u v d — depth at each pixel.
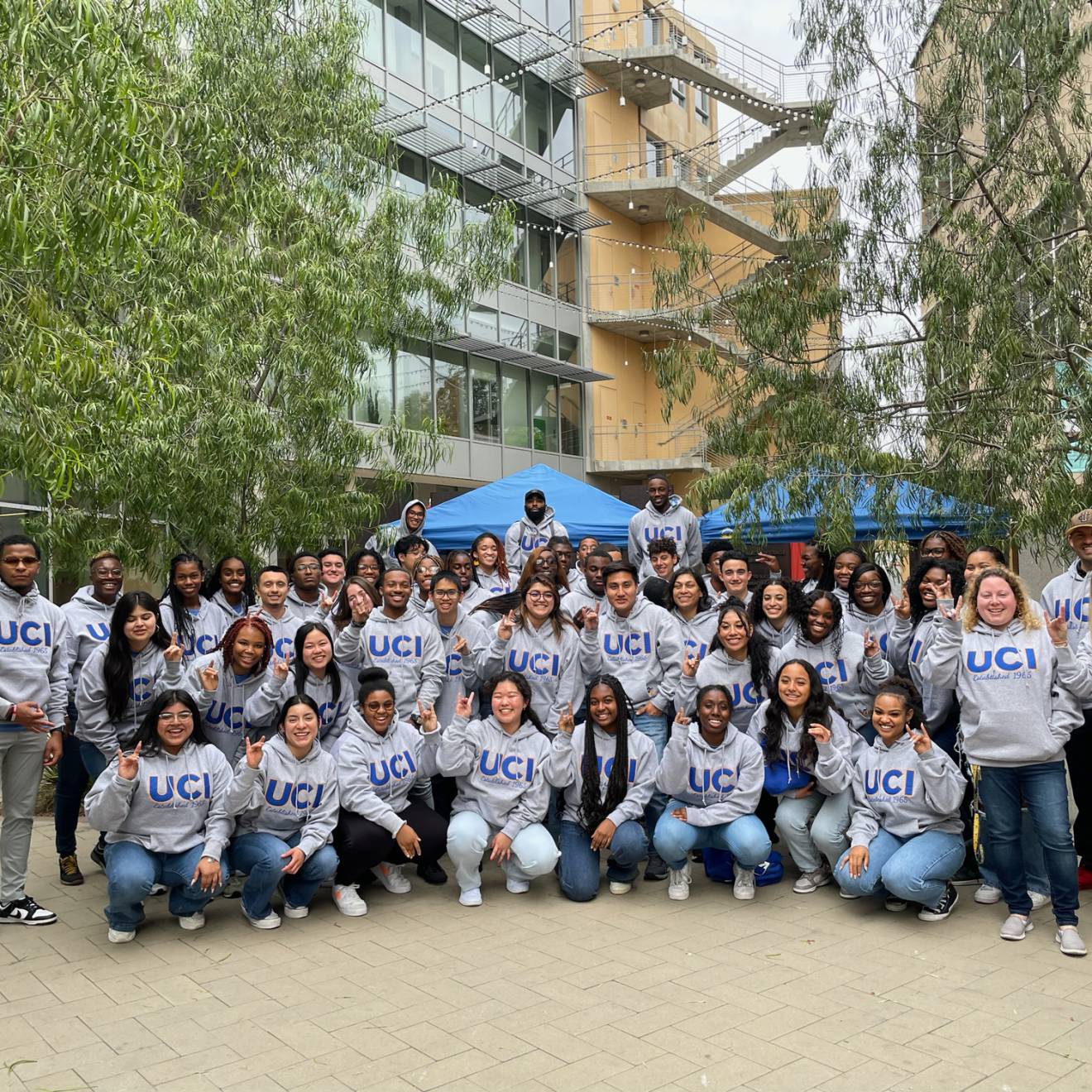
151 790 5.12
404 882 6.02
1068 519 7.27
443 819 6.05
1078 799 5.70
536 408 25.12
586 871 5.78
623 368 28.31
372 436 9.70
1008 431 7.84
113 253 5.84
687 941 5.05
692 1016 4.13
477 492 12.49
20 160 4.61
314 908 5.70
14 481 10.44
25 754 5.44
